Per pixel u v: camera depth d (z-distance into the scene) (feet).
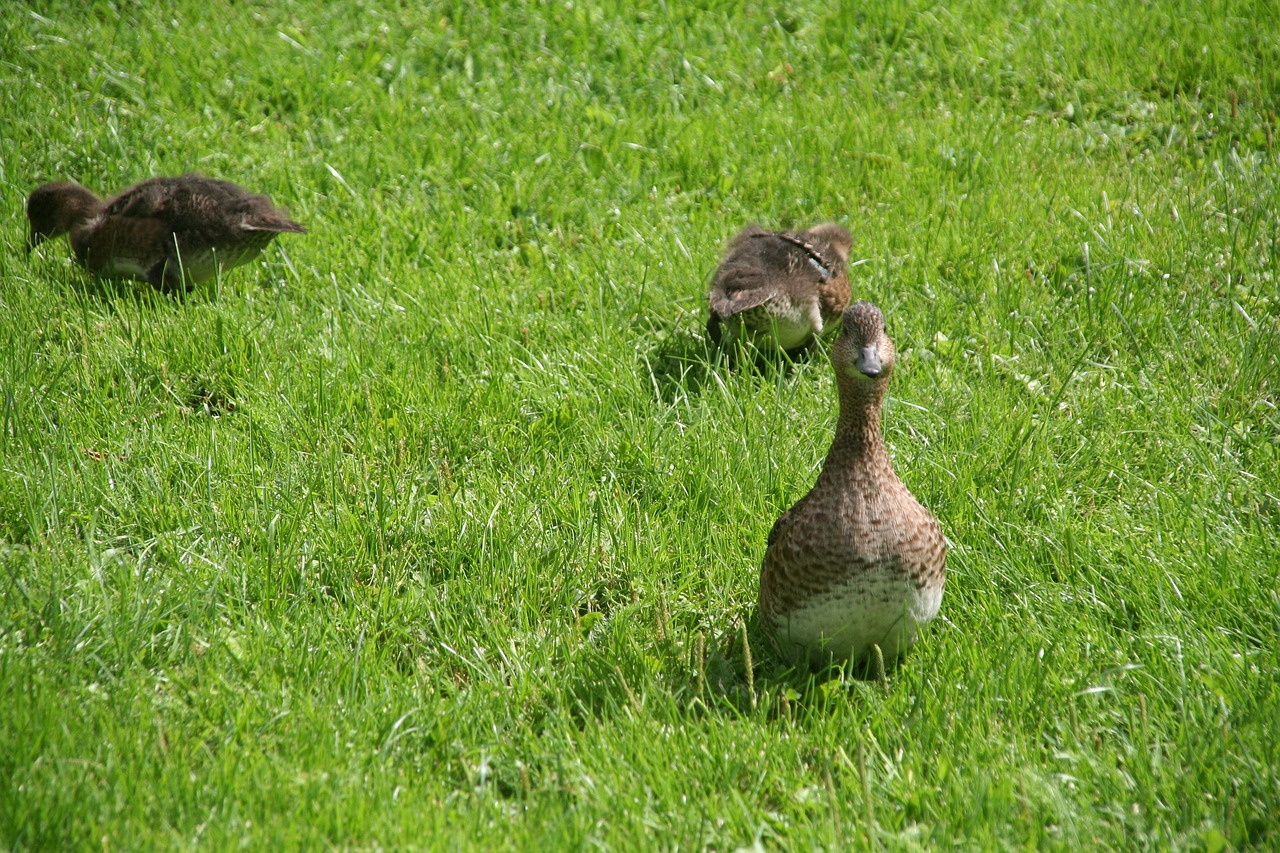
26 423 31.94
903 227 42.98
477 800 21.66
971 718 23.86
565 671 25.41
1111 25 55.62
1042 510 30.37
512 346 36.88
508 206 44.14
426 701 24.34
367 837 20.59
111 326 37.09
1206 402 34.37
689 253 41.37
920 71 53.93
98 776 21.33
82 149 46.21
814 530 24.22
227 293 39.55
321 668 24.89
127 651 24.68
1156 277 39.58
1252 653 25.36
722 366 36.99
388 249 41.93
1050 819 21.44
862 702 24.98
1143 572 27.73
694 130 48.57
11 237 41.98
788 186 45.60
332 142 47.80
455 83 51.80
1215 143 47.88
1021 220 43.04
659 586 28.07
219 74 51.31
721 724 23.59
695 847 20.75
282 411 33.45
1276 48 52.70
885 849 20.94
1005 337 37.55
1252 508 30.30
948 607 27.61
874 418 24.07
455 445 32.89
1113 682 24.90
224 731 23.02
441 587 28.17
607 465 32.22
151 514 29.37
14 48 50.96
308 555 28.30
